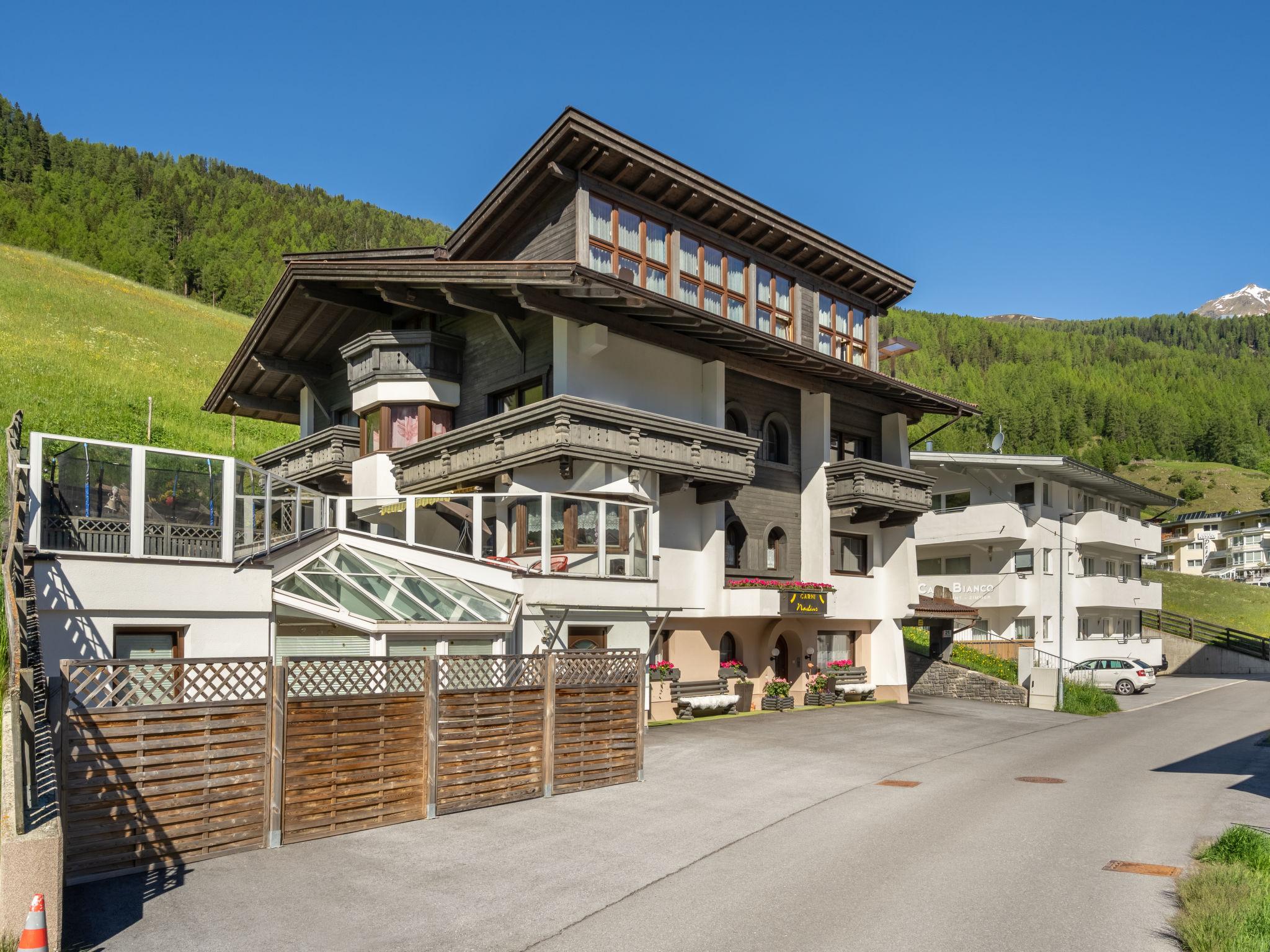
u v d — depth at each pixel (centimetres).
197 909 925
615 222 2420
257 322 2800
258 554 1667
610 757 1567
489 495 2114
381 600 1739
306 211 18400
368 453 2570
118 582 1459
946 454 4331
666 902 968
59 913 776
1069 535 4619
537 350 2306
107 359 5047
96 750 1005
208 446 4184
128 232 13712
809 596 2595
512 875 1059
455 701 1338
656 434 2227
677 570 2439
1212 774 1808
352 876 1036
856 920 913
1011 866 1107
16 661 1022
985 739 2331
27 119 16325
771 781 1650
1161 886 1023
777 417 2780
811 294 2953
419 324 2658
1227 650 5500
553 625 2034
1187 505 15512
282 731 1144
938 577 4619
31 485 1413
